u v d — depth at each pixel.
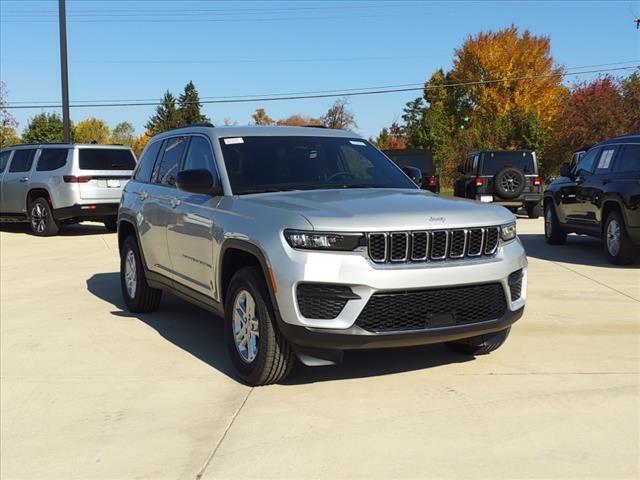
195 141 6.22
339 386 4.86
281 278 4.42
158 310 7.54
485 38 60.47
